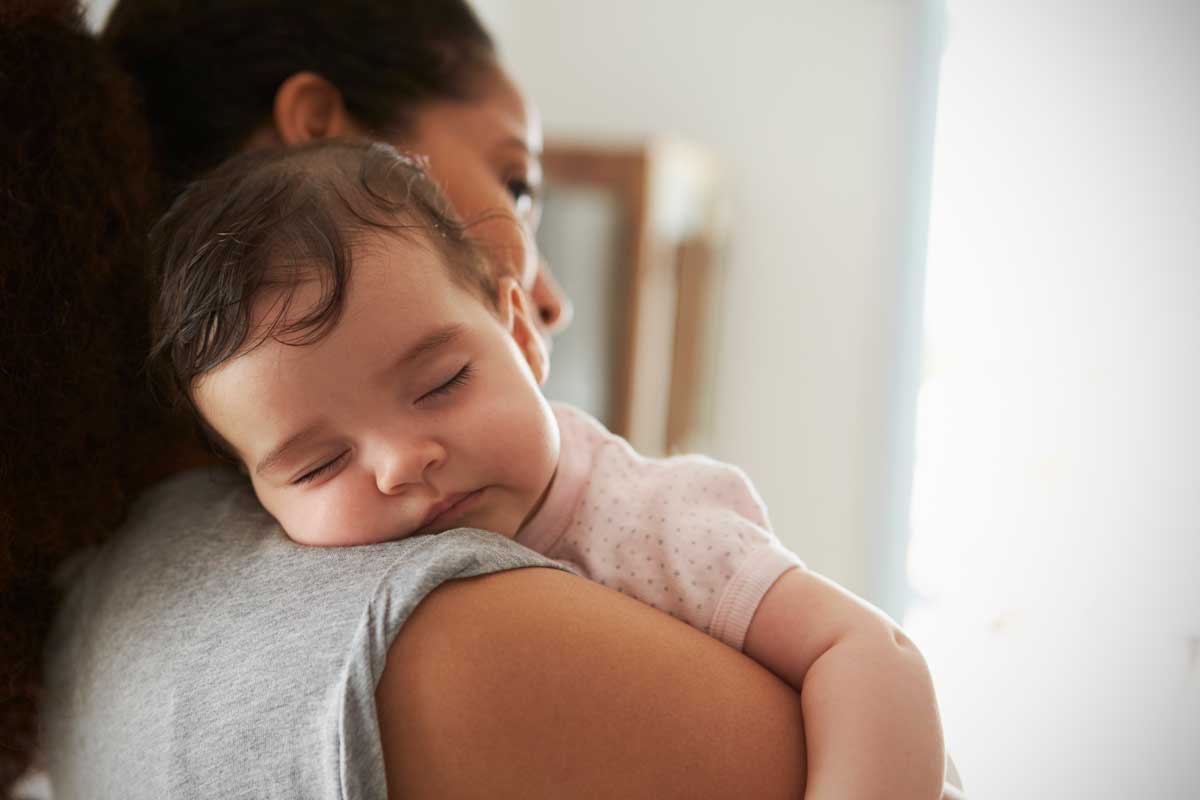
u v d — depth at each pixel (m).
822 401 2.83
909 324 2.69
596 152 2.44
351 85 0.80
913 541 2.22
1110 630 1.27
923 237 2.67
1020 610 1.54
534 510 0.66
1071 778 1.29
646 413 2.55
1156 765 1.16
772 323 2.88
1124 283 1.40
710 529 0.63
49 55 0.61
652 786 0.49
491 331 0.61
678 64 2.97
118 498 0.66
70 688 0.62
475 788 0.47
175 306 0.59
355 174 0.62
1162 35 1.35
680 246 2.73
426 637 0.49
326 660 0.49
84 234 0.61
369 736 0.47
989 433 1.82
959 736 1.49
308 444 0.57
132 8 0.82
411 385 0.57
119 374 0.64
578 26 3.05
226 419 0.58
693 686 0.52
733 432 2.93
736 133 2.91
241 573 0.56
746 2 2.89
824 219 2.83
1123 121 1.41
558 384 2.51
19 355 0.58
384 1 0.83
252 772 0.50
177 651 0.54
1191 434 1.25
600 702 0.49
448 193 0.84
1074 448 1.47
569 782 0.48
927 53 2.67
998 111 1.85
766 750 0.52
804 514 2.84
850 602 0.58
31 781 0.82
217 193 0.62
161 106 0.78
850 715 0.53
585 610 0.52
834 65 2.80
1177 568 1.21
